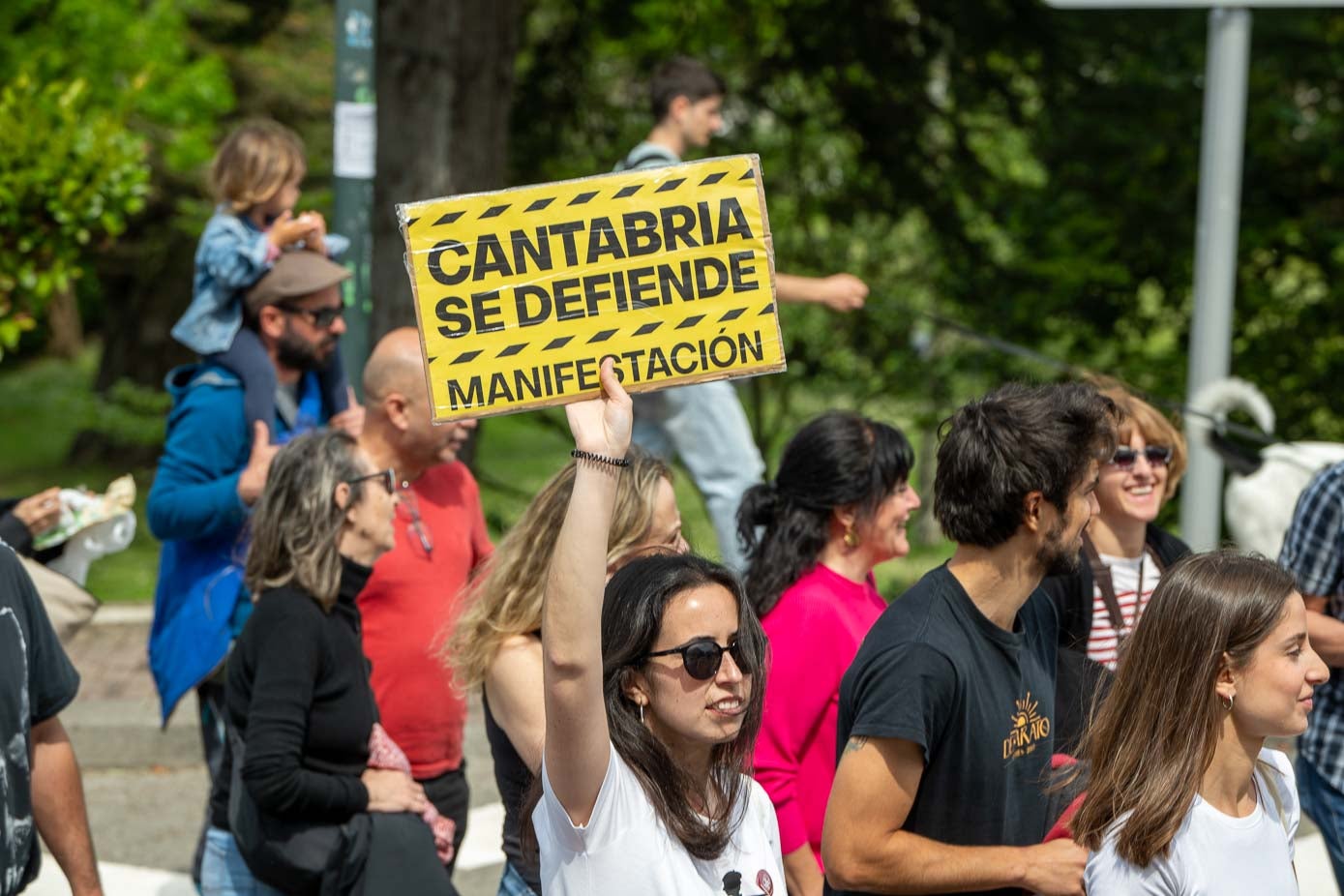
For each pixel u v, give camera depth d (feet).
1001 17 88.17
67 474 136.77
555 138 98.63
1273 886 19.67
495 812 45.52
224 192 36.40
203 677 33.58
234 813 26.43
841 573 26.66
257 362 34.94
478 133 65.62
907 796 19.83
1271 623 19.44
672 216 17.95
